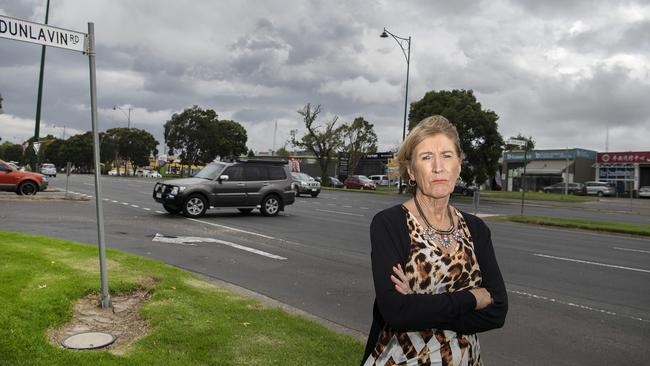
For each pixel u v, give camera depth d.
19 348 3.72
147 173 92.62
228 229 13.32
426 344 2.04
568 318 6.21
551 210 29.34
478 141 42.25
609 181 59.59
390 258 2.02
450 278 2.04
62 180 46.59
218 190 16.22
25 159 63.25
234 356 4.02
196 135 78.31
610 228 17.14
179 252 9.52
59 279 5.67
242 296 5.93
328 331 4.86
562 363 4.77
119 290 5.60
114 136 95.44
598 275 8.95
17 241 8.12
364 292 7.05
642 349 5.21
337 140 56.44
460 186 45.97
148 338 4.24
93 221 13.50
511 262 9.99
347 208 23.28
